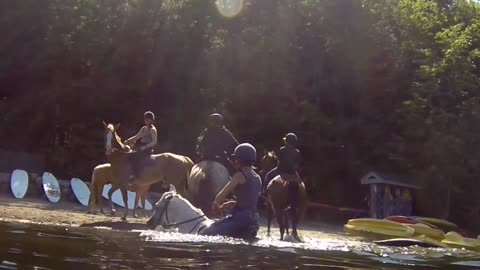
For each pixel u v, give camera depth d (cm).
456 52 2364
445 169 2245
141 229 1051
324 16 2497
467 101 2286
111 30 2459
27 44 2397
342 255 761
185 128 2464
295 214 1140
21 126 2475
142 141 1330
